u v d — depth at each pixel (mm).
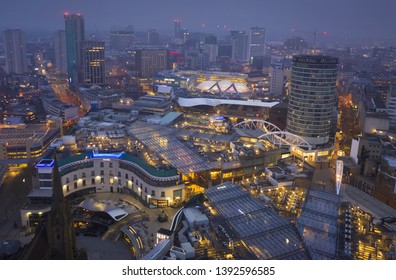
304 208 165250
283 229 146750
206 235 146250
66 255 137750
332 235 144250
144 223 192875
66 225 137000
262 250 132625
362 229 154750
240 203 165500
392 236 150125
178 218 162250
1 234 190625
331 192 193250
